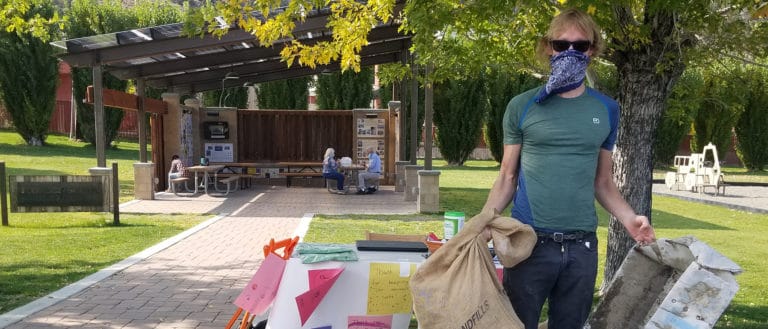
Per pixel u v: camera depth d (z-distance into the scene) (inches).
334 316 133.6
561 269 104.0
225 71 661.9
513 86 1242.6
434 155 1497.3
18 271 270.2
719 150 1359.5
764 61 221.9
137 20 1125.1
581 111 104.6
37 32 416.2
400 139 717.3
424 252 147.9
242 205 557.0
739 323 209.8
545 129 104.0
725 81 238.8
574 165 103.6
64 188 414.9
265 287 134.3
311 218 473.4
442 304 101.4
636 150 218.4
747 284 285.3
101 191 419.2
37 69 1099.9
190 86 732.7
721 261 96.2
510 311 100.7
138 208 520.1
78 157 1011.3
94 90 493.7
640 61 213.9
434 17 196.7
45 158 955.3
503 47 251.4
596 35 108.0
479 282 101.0
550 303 110.0
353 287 134.0
